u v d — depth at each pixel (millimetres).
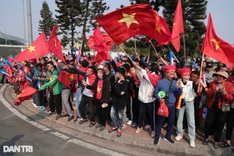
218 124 4277
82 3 31422
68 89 5941
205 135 4508
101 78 5242
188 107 4500
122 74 4832
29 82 8797
